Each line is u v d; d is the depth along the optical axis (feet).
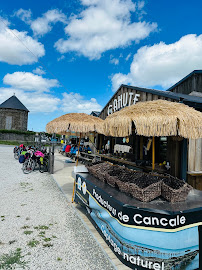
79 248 9.29
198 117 8.57
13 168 31.99
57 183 21.95
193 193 9.97
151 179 9.83
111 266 7.98
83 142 52.06
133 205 7.97
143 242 7.50
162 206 7.93
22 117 138.21
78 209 14.16
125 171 12.35
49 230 10.96
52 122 15.39
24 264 7.97
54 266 7.91
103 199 9.85
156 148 19.61
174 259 7.26
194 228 7.59
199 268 7.62
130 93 24.86
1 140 115.14
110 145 32.89
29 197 16.75
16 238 10.00
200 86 25.39
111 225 8.93
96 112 50.55
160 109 8.87
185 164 15.33
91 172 14.03
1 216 12.60
